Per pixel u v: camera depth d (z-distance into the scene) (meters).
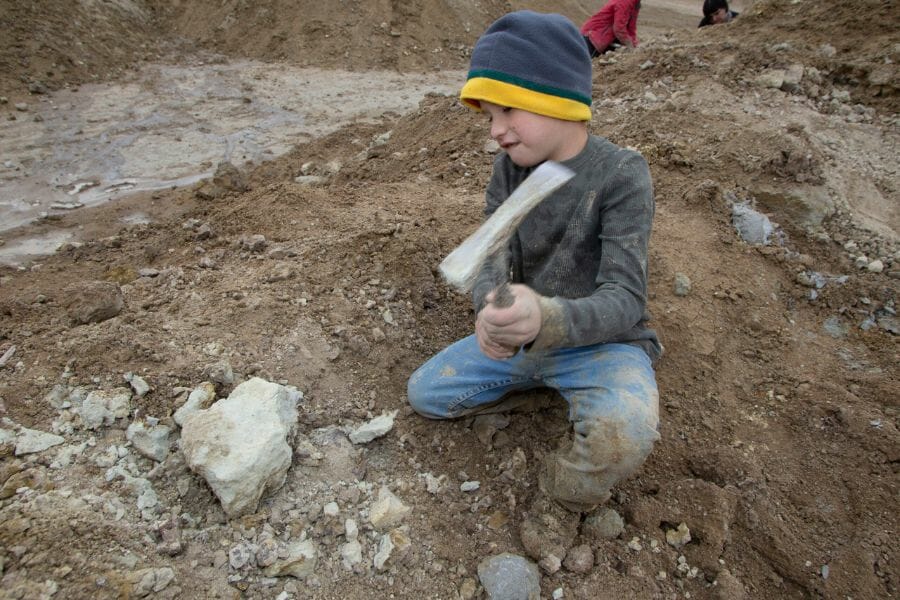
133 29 9.96
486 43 1.98
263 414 2.14
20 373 2.37
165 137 7.03
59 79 8.20
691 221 3.76
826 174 4.12
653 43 6.72
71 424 2.19
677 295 3.19
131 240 4.71
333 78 9.33
